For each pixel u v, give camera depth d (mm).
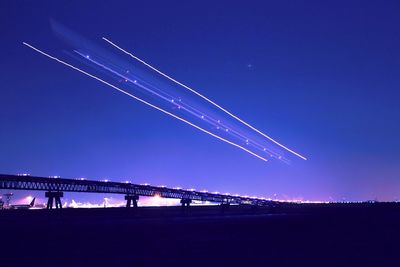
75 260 54812
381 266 65000
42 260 53281
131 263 56281
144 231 71062
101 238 63094
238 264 60969
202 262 60156
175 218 91438
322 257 69438
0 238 54781
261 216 117562
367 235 97875
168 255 62094
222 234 81125
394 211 162250
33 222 65438
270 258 66188
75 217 72938
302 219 115188
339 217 128250
